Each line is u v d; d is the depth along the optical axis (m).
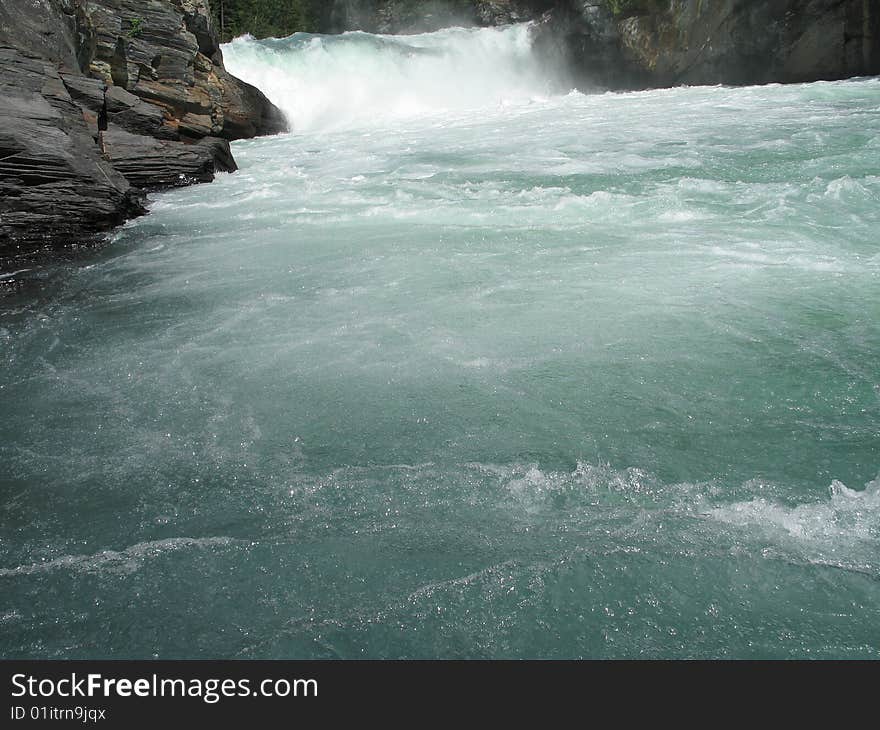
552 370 4.66
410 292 6.19
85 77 13.09
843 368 4.44
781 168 9.99
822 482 3.43
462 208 9.02
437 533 3.29
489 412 4.23
